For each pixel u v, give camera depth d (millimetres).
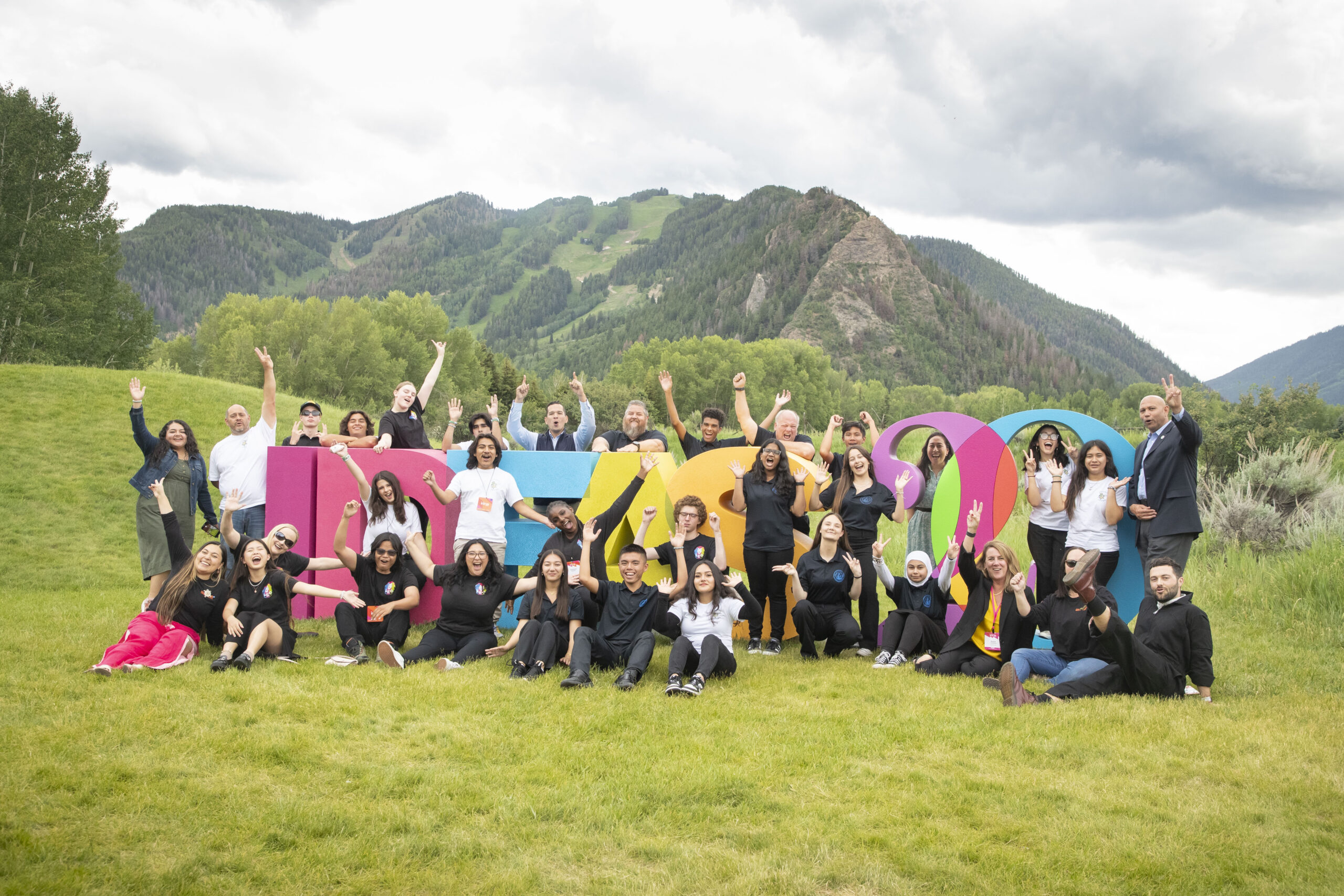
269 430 9734
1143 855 3936
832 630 7926
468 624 7590
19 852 3602
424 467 9094
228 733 5152
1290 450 15625
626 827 4125
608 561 9055
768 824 4203
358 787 4508
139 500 8352
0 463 16969
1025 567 11820
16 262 38000
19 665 6520
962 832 4152
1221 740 5465
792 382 146375
